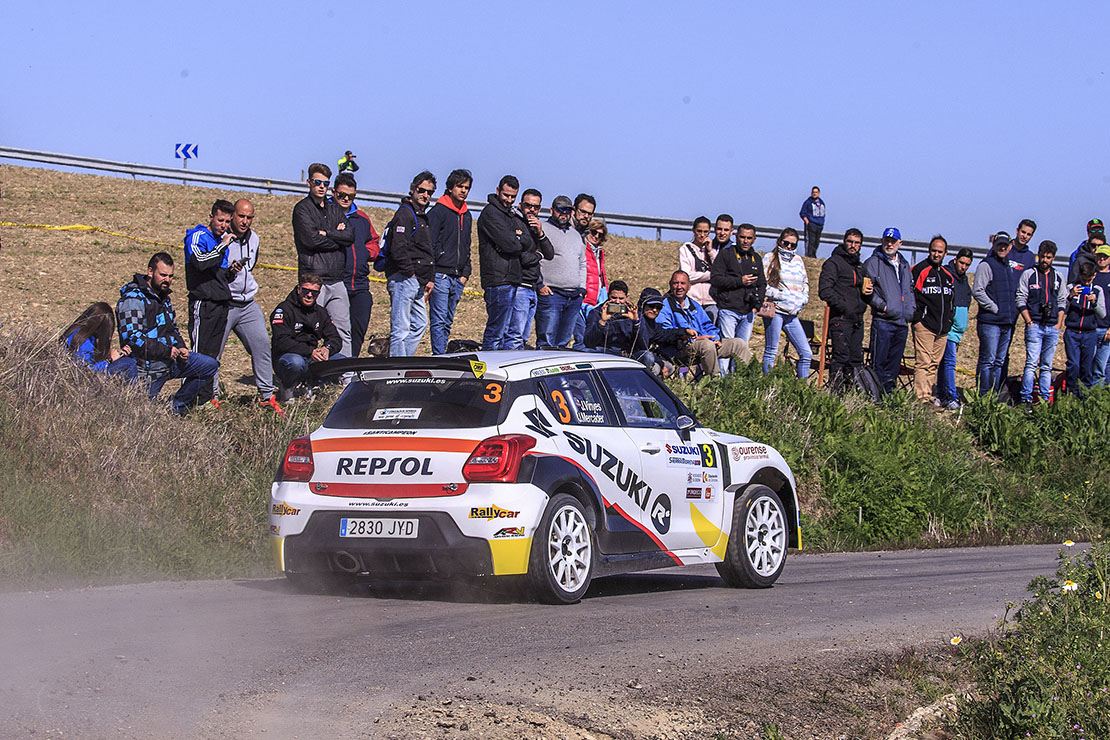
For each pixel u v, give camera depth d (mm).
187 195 101938
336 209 44312
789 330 57000
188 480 34906
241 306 42656
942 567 37531
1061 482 59844
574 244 49312
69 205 92312
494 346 46812
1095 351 64250
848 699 18406
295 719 15023
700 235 53281
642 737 15508
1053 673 18250
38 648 18141
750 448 31641
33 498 30172
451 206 46062
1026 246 64625
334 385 43531
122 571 28844
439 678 17391
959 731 17609
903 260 59875
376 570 24766
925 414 59531
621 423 27922
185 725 14477
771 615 24859
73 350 37719
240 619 21672
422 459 24656
